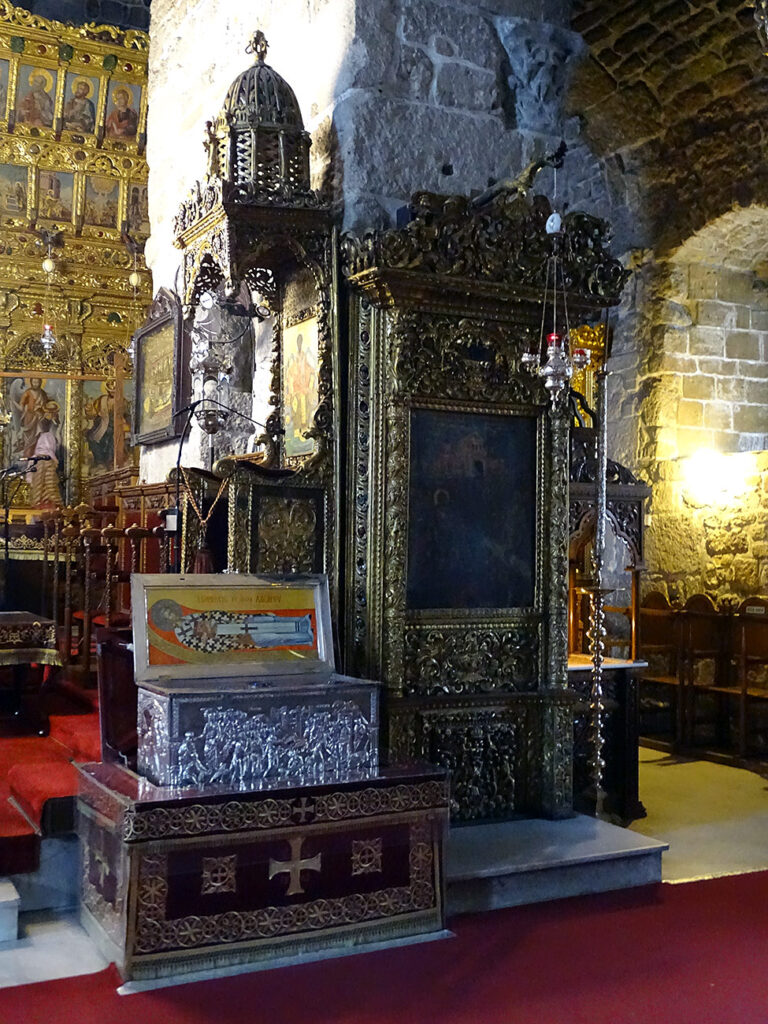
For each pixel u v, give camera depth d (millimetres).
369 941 3793
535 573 5012
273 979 3496
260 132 4656
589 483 5605
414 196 4648
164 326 7504
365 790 3828
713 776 6652
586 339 7141
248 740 3838
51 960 3635
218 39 6355
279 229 4668
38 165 11547
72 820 4156
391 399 4637
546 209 4945
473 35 5273
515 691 4930
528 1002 3326
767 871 4691
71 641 6145
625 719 5570
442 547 4781
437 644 4758
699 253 7672
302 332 5172
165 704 3748
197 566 4727
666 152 7434
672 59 6605
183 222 4922
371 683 4098
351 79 4922
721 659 7375
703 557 7516
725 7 6020
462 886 4121
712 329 7934
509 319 4914
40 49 10883
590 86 6852
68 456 11984
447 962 3654
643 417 7840
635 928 3973
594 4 5875
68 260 12023
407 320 4664
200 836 3555
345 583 4766
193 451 6660
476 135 5242
